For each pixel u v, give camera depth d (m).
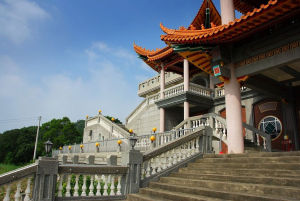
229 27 8.85
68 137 48.66
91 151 19.91
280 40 8.91
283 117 14.22
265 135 11.62
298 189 4.78
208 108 20.05
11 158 50.59
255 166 6.91
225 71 10.25
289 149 13.38
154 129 14.54
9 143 52.81
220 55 10.12
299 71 11.50
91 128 27.12
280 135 14.31
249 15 8.11
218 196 5.83
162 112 20.08
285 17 8.17
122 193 7.76
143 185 8.17
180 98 18.33
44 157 6.43
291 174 5.75
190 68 21.84
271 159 6.95
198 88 19.11
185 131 13.73
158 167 8.76
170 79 27.22
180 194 6.51
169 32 10.96
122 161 8.24
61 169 6.73
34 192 6.15
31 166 6.18
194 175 7.75
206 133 10.37
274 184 5.57
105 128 24.38
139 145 15.06
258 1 13.14
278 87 13.46
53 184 6.44
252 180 6.05
